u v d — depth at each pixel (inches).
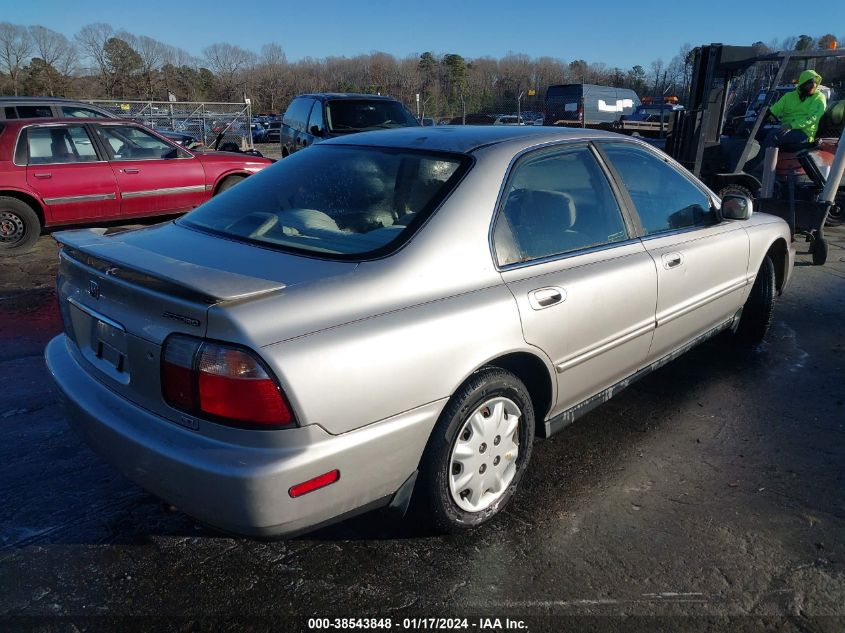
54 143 309.7
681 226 149.3
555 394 115.9
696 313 150.3
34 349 189.0
